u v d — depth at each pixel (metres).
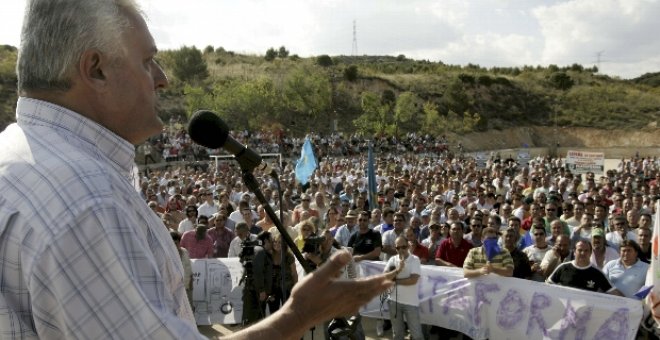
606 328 6.69
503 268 7.37
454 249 8.38
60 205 0.96
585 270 7.05
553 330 6.94
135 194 1.12
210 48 83.94
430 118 64.38
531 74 89.88
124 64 1.18
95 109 1.18
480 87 80.44
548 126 76.88
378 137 57.25
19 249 0.95
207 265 8.63
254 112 54.16
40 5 1.12
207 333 8.30
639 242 8.18
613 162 54.19
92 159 1.07
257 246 7.34
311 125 59.53
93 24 1.12
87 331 0.92
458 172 23.30
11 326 0.96
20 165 1.03
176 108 54.38
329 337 2.55
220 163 29.11
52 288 0.93
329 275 1.21
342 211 12.12
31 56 1.13
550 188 16.23
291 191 15.83
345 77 73.31
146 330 0.94
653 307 6.65
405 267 7.39
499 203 13.28
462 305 7.62
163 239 1.18
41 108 1.13
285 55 84.06
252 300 7.43
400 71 86.12
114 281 0.94
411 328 7.47
